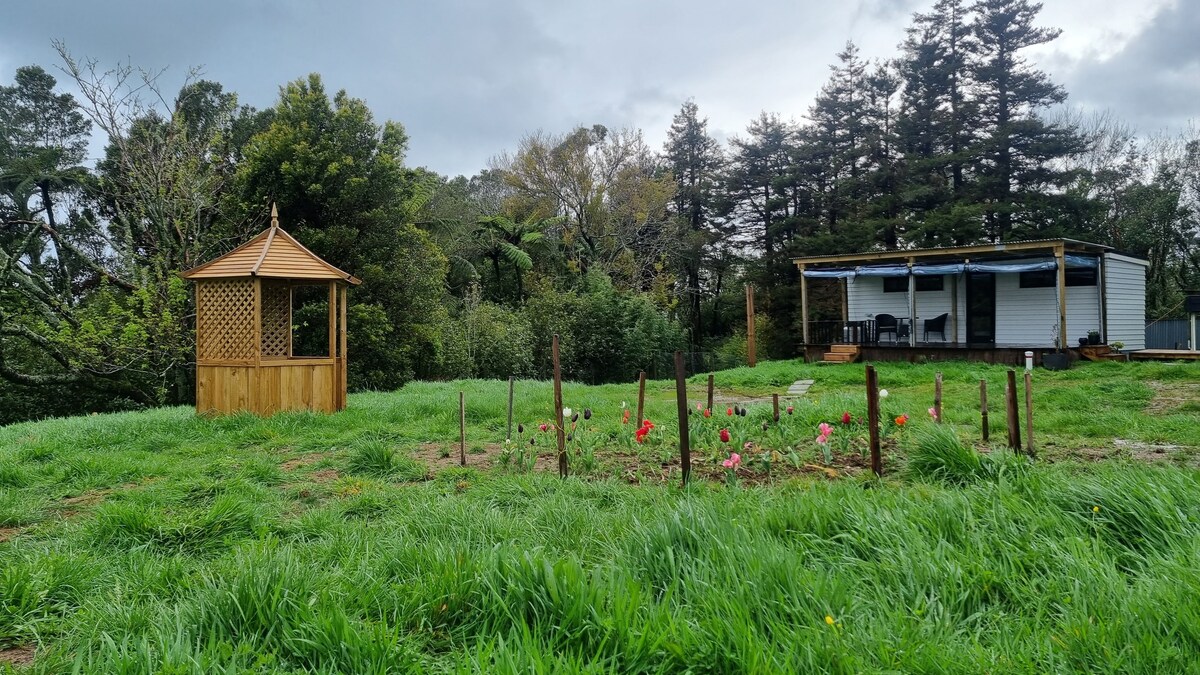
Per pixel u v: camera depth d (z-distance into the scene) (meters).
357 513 4.48
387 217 18.61
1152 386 10.98
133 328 14.21
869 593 2.43
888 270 18.34
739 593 2.30
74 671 2.07
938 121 28.81
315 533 3.98
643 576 2.63
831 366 17.22
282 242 10.01
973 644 2.03
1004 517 2.96
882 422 6.42
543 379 23.92
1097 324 16.77
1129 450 5.83
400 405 9.73
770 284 33.50
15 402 16.89
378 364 18.08
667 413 8.94
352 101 19.17
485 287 28.69
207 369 9.43
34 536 4.17
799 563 2.54
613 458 5.93
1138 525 2.87
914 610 2.20
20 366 17.16
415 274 19.39
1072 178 26.89
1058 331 16.69
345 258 18.02
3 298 16.09
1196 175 28.28
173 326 14.70
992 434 6.73
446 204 30.95
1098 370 13.70
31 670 2.23
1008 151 27.31
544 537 3.47
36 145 25.47
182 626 2.31
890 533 2.83
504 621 2.33
